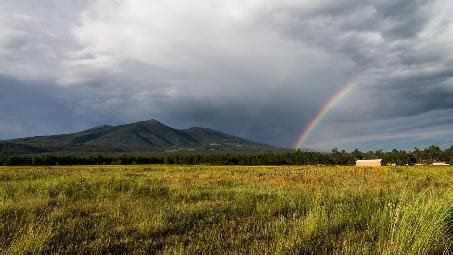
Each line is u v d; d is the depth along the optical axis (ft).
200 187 59.31
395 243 19.99
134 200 40.88
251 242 22.74
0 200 36.65
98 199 40.11
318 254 20.24
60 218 29.78
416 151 440.04
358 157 434.30
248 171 140.56
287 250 20.27
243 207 36.58
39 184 53.16
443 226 23.27
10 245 20.48
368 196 45.65
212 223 29.17
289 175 101.76
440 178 84.94
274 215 33.32
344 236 23.62
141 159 402.31
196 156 406.82
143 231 25.00
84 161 368.89
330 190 54.13
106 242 22.44
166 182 68.54
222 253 20.31
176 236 24.23
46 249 20.52
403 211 24.71
